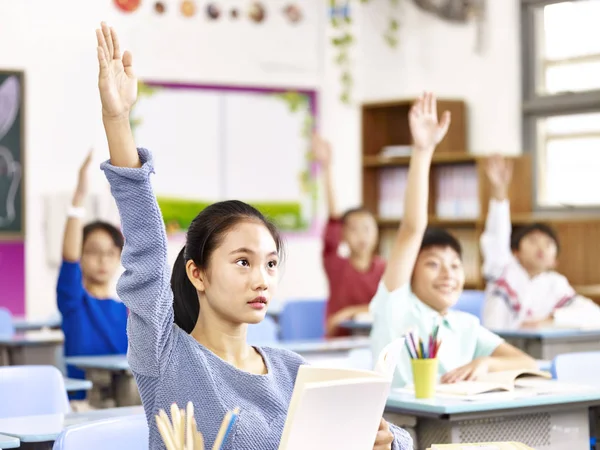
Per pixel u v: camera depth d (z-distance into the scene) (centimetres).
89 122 742
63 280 473
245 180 802
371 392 154
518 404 272
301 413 148
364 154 815
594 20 705
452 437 272
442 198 756
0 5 720
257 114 806
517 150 749
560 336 496
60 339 563
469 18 782
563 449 292
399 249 317
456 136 773
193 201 780
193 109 782
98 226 488
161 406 178
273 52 812
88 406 450
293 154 818
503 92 761
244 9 802
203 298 186
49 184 733
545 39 737
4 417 296
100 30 177
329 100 830
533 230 547
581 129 714
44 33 733
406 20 827
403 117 812
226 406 178
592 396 284
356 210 627
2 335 591
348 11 834
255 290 180
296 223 817
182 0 780
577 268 664
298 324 621
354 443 157
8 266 722
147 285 179
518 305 540
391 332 320
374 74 837
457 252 328
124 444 212
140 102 764
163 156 771
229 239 181
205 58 787
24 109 725
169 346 182
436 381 290
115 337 481
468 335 329
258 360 190
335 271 625
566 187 722
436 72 809
